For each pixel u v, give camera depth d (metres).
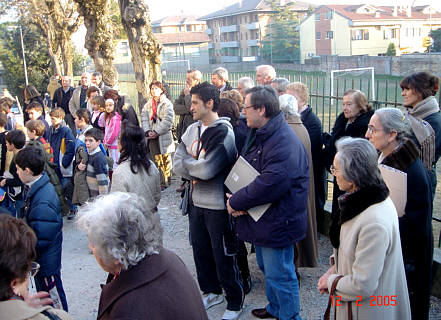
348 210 2.32
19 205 5.49
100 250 1.79
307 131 4.20
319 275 4.47
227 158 3.51
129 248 1.78
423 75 3.59
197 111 3.58
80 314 4.08
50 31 23.91
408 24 60.12
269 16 74.75
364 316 2.34
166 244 5.49
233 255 3.69
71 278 4.78
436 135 3.47
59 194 5.43
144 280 1.78
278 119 3.21
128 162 3.88
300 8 80.00
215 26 85.62
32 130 6.02
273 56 68.75
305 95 4.48
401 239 2.79
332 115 7.85
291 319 3.38
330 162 4.44
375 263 2.22
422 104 3.58
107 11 11.11
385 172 2.77
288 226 3.20
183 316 1.79
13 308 1.58
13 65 42.19
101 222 1.77
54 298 3.37
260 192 3.10
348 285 2.31
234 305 3.77
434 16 61.81
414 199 2.71
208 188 3.64
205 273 4.02
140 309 1.72
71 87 10.33
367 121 4.00
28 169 3.24
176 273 1.87
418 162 2.75
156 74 8.94
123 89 14.44
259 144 3.25
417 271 2.80
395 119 2.76
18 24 39.16
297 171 3.17
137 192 3.85
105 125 7.20
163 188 7.62
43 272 3.29
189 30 97.44
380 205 2.27
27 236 1.73
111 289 1.81
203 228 3.82
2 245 1.64
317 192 4.69
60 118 6.45
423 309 2.87
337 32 60.12
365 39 59.19
